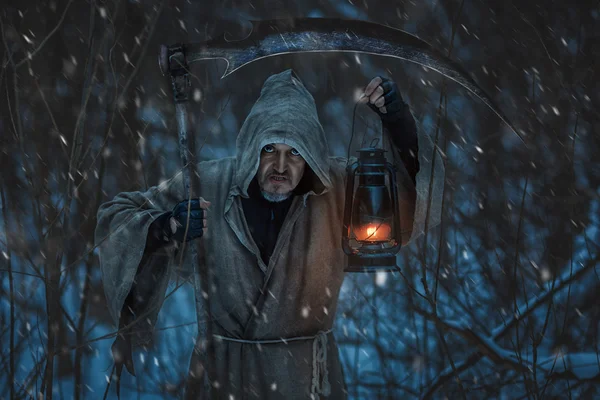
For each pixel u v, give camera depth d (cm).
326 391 375
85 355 455
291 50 318
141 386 486
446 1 1084
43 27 548
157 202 369
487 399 457
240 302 369
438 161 371
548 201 554
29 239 359
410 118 351
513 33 909
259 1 1321
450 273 539
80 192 385
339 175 382
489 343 439
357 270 344
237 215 366
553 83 620
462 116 838
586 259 471
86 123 448
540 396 389
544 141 630
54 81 543
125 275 348
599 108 627
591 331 480
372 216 342
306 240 370
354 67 1101
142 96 449
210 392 338
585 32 798
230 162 381
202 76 544
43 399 317
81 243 396
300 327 375
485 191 625
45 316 366
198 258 332
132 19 436
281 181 356
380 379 493
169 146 507
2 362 352
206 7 899
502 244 541
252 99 1081
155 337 525
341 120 1066
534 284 543
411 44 319
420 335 511
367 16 1298
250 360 370
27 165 311
